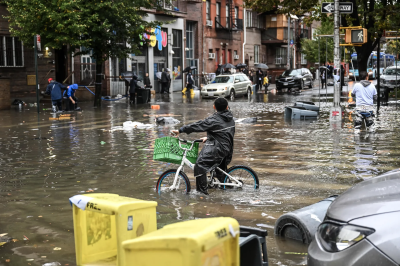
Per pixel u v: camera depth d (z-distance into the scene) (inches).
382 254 124.6
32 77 1154.7
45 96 1170.0
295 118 768.9
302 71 1747.0
